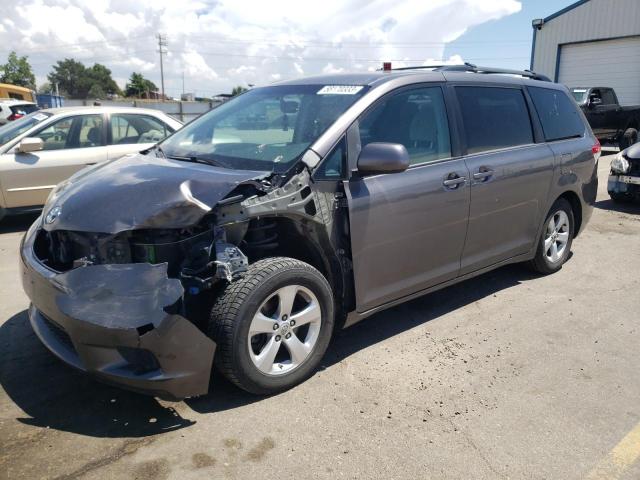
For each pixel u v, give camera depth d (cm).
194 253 283
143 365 266
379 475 251
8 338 379
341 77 385
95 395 310
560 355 368
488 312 438
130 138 770
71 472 248
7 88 3400
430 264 385
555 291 486
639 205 871
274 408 300
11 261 562
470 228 405
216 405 302
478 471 255
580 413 302
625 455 267
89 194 301
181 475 248
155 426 283
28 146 678
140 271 260
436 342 385
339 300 339
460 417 296
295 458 261
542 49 2311
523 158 442
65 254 299
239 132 371
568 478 252
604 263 568
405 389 322
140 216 271
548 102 495
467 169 393
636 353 372
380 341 385
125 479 245
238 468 254
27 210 703
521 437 280
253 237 326
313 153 316
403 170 319
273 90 404
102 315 254
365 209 331
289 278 298
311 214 310
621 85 2092
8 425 282
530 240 478
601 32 2103
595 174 545
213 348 275
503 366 352
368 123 344
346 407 303
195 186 285
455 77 408
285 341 308
